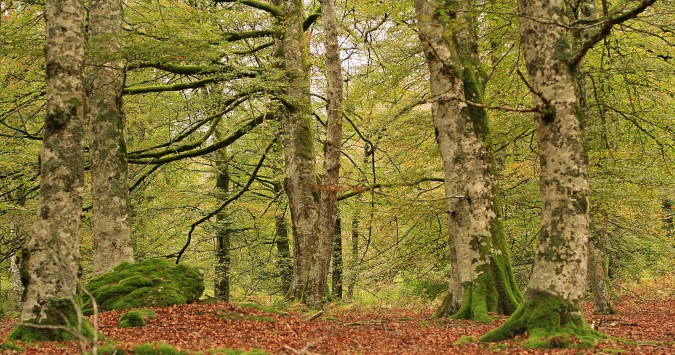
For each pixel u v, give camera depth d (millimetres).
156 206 18297
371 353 6605
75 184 6723
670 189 13062
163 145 15305
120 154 11484
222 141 15352
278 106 15602
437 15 10320
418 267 18203
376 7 14008
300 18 14914
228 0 14523
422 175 15148
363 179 17953
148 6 13742
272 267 20594
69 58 6848
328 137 11828
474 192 10438
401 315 13000
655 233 15859
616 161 12719
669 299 18641
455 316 10188
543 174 7012
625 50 12281
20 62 12453
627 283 20547
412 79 14266
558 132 6891
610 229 15469
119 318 8031
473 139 10539
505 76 13516
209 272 20422
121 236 11219
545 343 6430
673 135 12539
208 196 19109
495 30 11508
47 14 6898
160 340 6848
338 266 20500
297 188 14641
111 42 11188
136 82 15211
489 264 10266
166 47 10094
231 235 20516
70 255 6586
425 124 15289
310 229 14477
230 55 13461
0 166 15648
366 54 17406
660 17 10188
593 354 6000
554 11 7078
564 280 6738
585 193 6820
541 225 7027
